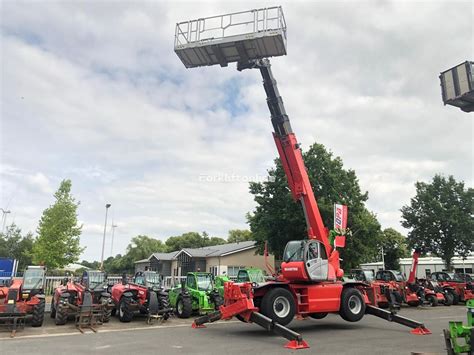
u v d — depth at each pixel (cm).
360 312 1301
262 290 1173
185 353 866
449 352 704
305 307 1198
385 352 871
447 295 2402
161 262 4434
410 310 2055
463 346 699
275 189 2511
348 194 2486
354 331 1217
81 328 1260
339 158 2531
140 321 1471
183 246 6281
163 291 1523
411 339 1059
